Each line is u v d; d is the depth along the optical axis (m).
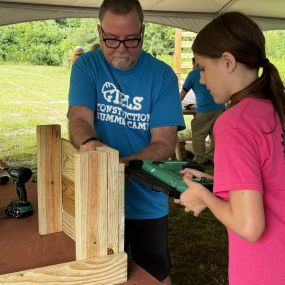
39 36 14.70
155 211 1.50
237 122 0.88
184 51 10.13
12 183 1.73
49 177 1.23
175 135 1.47
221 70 0.95
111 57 1.39
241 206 0.83
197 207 0.96
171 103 1.46
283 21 6.30
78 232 0.98
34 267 1.05
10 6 4.83
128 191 1.48
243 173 0.84
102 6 1.36
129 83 1.45
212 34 0.95
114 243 1.01
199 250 2.95
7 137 6.67
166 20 5.84
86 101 1.43
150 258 1.54
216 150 0.89
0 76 12.58
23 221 1.37
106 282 1.01
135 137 1.49
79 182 0.96
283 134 0.91
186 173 1.07
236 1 5.39
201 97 5.02
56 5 5.05
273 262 0.93
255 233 0.82
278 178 0.90
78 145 1.22
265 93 0.94
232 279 1.00
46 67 14.60
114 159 0.98
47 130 1.20
